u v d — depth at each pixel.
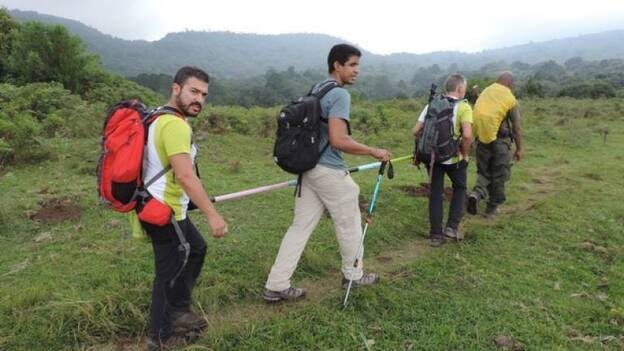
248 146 10.62
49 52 14.86
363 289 4.06
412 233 5.64
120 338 3.38
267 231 5.28
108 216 5.57
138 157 2.77
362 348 3.33
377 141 12.27
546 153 11.91
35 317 3.43
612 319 3.79
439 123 5.02
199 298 3.77
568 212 6.55
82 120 10.19
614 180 8.79
